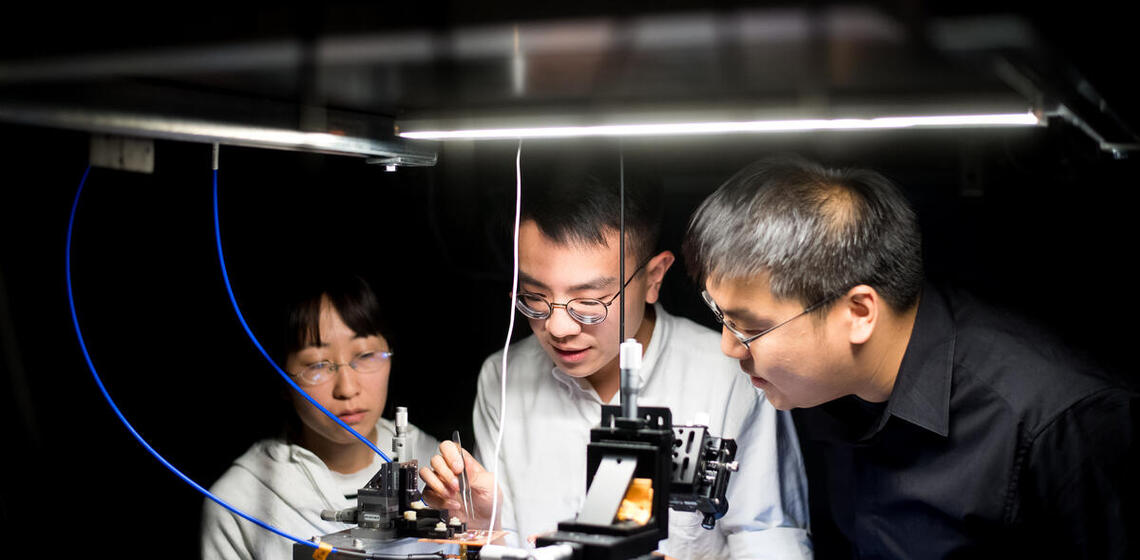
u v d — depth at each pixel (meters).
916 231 1.35
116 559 1.97
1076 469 1.27
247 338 2.01
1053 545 1.33
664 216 2.03
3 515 1.82
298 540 1.37
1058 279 1.91
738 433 1.76
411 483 1.36
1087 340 1.89
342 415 1.81
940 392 1.37
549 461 1.84
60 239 1.88
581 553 0.97
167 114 1.01
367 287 1.85
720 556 1.74
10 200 1.81
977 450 1.36
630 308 1.67
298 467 1.85
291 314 1.81
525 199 1.60
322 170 2.18
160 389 2.03
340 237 2.19
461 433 2.20
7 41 0.79
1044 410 1.29
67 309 1.90
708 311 2.04
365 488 1.36
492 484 1.63
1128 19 0.75
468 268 2.22
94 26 0.74
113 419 1.97
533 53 0.80
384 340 1.87
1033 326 1.42
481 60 0.84
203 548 1.79
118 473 1.98
